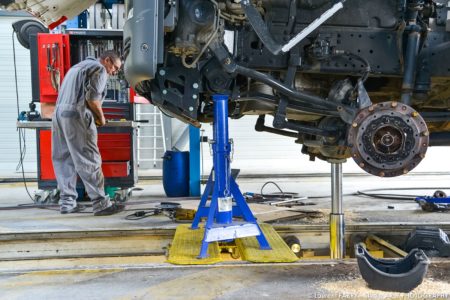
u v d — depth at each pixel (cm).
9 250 304
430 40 272
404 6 267
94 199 377
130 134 442
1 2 327
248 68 257
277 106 270
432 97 308
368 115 222
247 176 685
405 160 222
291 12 261
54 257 305
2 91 831
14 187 612
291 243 300
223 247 286
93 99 369
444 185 598
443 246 255
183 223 337
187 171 468
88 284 214
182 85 263
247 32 263
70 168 393
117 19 447
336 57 267
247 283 212
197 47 246
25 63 834
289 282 213
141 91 271
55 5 342
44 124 433
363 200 463
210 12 241
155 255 311
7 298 199
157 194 515
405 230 322
